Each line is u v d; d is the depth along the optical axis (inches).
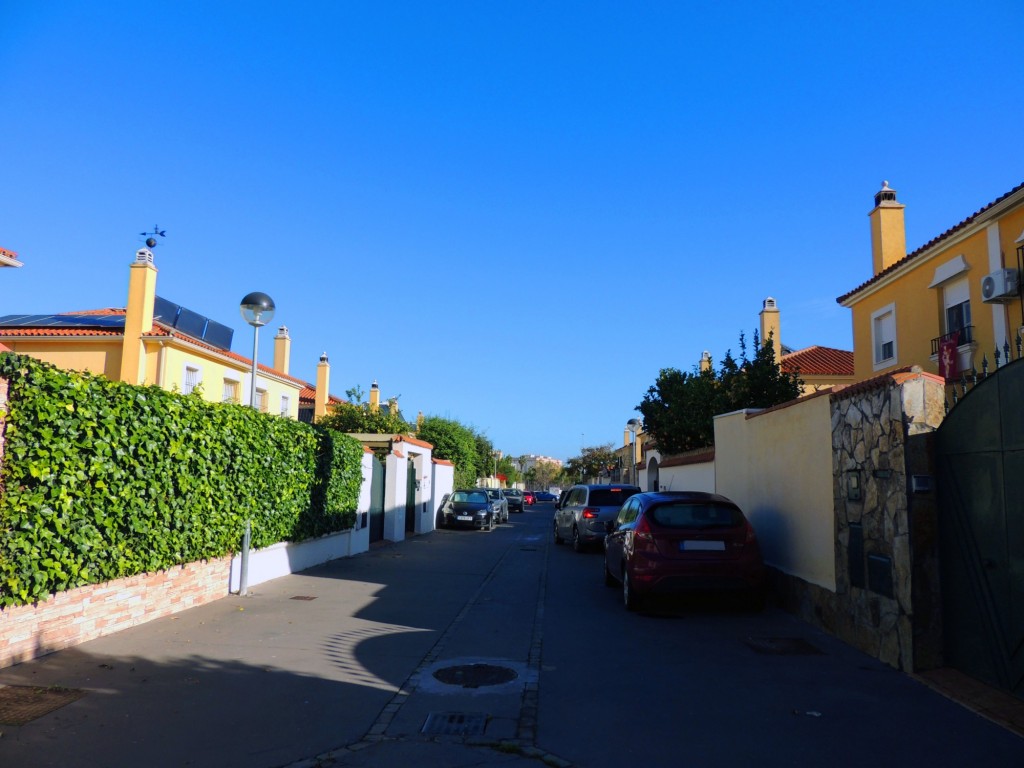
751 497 465.1
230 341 1024.9
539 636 329.4
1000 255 537.3
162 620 335.0
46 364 252.8
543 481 5088.6
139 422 301.6
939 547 259.9
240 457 401.7
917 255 631.8
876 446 284.5
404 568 563.8
